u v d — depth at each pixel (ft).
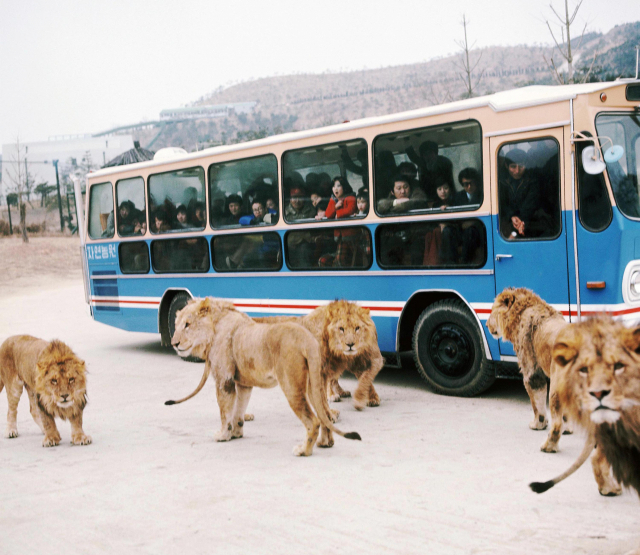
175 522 15.29
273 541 14.07
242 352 21.18
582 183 23.63
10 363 23.79
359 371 25.66
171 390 31.42
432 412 24.86
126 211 42.57
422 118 28.04
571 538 13.62
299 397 19.76
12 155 171.94
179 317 22.34
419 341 28.48
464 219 26.84
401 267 28.89
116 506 16.48
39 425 23.86
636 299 23.59
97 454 21.21
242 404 22.41
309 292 32.35
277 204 33.53
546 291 24.66
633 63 200.44
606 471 15.78
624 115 24.90
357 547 13.61
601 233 23.26
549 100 24.39
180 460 20.11
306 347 19.57
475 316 26.55
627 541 13.39
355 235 30.48
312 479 17.80
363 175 30.14
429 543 13.64
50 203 171.94
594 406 11.57
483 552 13.14
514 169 25.40
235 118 591.37
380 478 17.69
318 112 605.73
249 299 35.09
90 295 45.98
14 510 16.57
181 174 38.58
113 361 41.04
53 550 14.15
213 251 36.91
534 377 21.21
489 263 26.09
